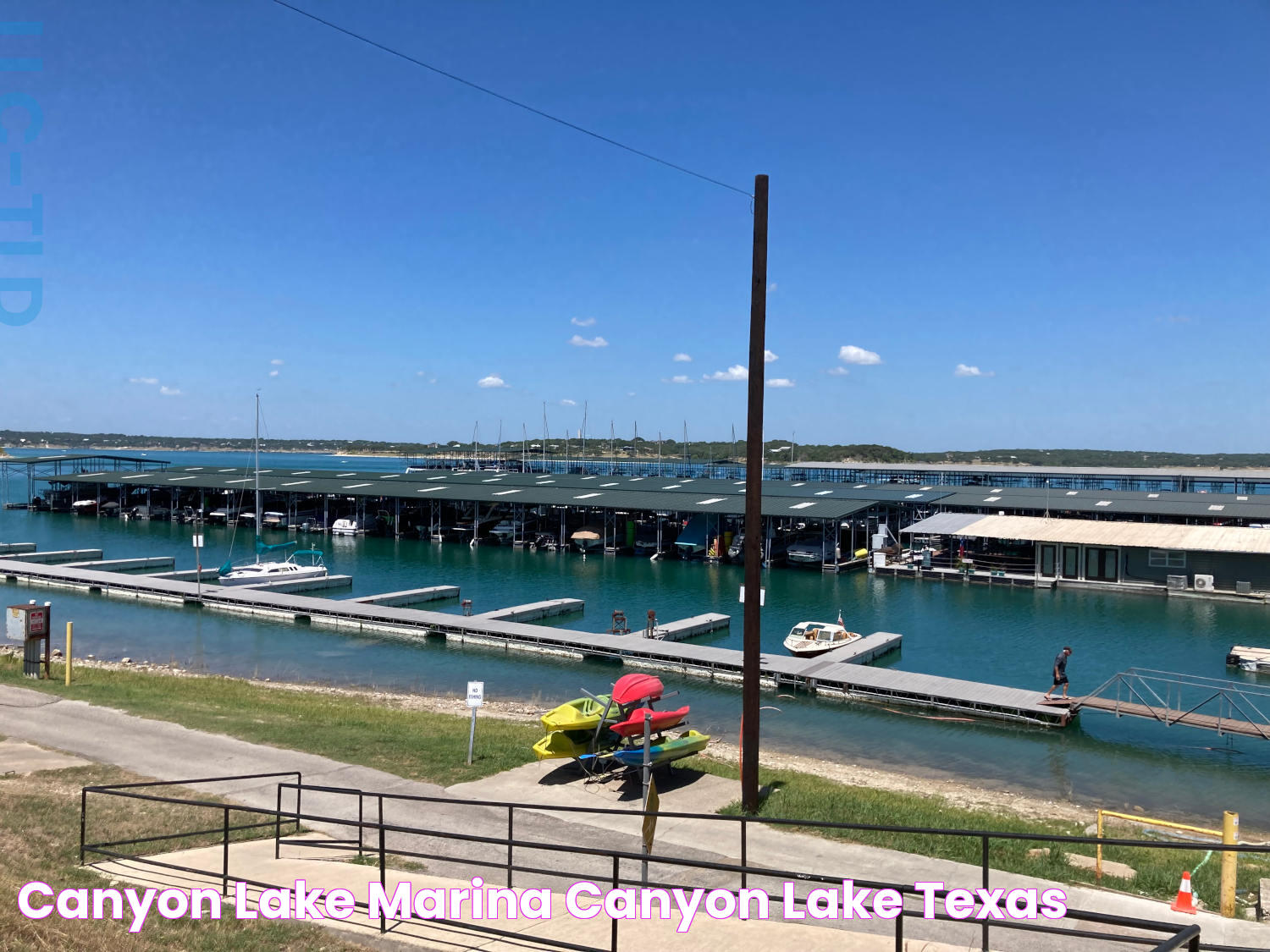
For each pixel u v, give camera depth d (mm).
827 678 35344
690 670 38688
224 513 102375
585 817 16297
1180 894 12023
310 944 9680
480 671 38938
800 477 147000
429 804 16797
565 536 84938
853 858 14078
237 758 19469
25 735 20922
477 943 9828
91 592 57438
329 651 42625
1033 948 10352
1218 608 55750
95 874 11773
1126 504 79312
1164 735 30375
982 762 27422
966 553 72438
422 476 114562
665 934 10258
